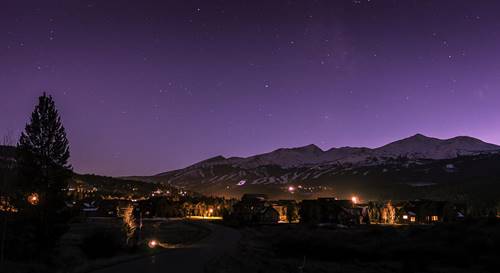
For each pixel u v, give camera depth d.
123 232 57.66
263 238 77.56
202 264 36.34
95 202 178.50
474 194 196.25
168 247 55.69
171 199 197.75
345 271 43.34
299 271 40.88
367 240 67.00
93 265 33.06
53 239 39.81
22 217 38.59
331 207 124.56
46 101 42.31
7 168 37.12
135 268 32.53
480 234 57.34
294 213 137.62
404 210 136.12
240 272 35.28
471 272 42.22
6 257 34.16
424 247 53.88
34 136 41.50
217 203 189.88
